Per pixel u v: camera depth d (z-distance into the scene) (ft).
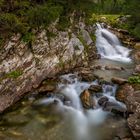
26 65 41.98
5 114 36.29
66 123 34.76
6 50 37.78
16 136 31.09
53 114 36.91
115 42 79.10
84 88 43.37
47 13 46.52
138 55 68.13
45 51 46.60
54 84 44.78
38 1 48.91
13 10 41.75
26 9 43.83
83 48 59.82
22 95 41.32
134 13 93.40
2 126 33.22
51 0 51.34
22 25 40.47
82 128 33.71
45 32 47.11
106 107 37.99
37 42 44.52
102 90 42.50
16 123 34.06
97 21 93.04
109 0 148.15
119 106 37.93
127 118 34.91
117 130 33.09
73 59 54.75
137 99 36.24
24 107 38.45
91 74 48.83
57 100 40.50
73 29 58.85
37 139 30.76
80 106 39.04
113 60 64.95
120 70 54.49
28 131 32.37
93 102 39.19
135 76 48.08
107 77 48.62
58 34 51.24
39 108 38.32
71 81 45.88
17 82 39.88
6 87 37.70
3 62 37.22
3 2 40.04
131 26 94.79
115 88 43.24
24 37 41.55
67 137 31.63
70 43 55.06
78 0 56.54
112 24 99.40
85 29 67.77
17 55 39.96
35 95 41.68
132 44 79.71
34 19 43.75
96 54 65.77
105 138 31.55
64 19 54.19
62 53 51.80
